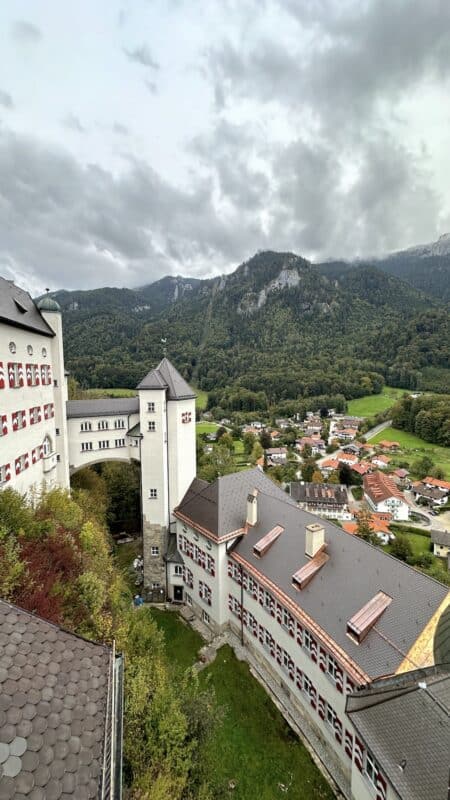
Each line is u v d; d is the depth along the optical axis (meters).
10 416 27.84
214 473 68.75
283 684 25.89
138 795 13.42
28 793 5.90
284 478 104.38
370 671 18.25
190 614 35.81
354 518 84.50
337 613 21.42
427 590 19.31
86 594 20.30
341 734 20.16
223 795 18.83
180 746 16.58
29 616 8.88
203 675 27.70
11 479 27.89
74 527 27.31
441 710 14.23
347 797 19.52
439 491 93.00
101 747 7.21
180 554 38.12
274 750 21.95
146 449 39.06
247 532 31.84
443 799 12.10
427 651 17.41
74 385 72.94
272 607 26.28
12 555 17.72
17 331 29.44
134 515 54.94
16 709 6.79
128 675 17.62
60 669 8.09
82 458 44.53
